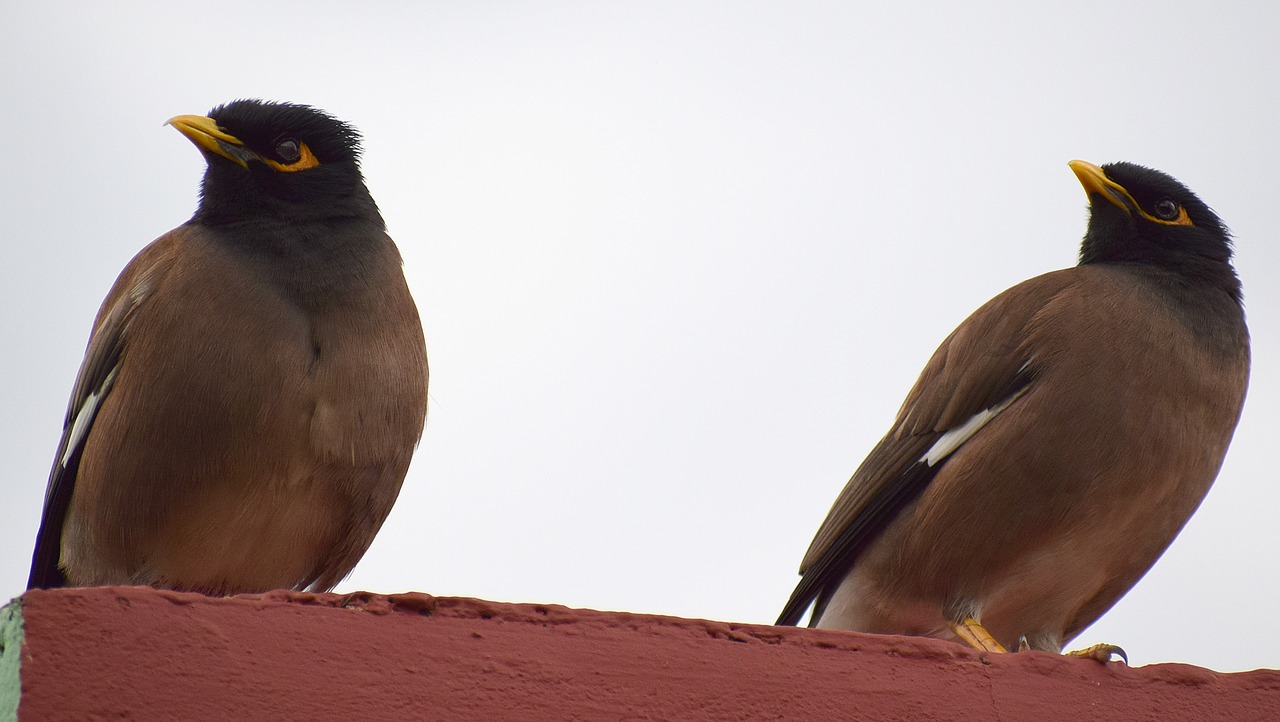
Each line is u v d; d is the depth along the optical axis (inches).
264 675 220.5
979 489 404.2
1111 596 418.6
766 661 245.0
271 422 357.4
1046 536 399.2
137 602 219.0
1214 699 263.3
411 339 382.0
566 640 237.6
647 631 242.5
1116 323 411.2
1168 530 406.6
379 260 387.9
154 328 364.2
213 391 357.1
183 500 357.4
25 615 212.5
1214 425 410.6
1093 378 402.9
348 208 402.0
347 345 368.2
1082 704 256.2
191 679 216.5
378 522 377.7
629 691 236.8
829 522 442.0
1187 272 442.6
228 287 367.9
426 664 229.1
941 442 422.6
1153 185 460.1
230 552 366.6
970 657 255.9
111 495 360.8
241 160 401.4
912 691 249.1
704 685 240.4
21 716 207.2
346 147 415.5
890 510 429.7
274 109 411.5
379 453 368.8
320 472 362.0
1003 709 252.8
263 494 359.6
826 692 245.4
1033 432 402.6
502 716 229.3
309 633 225.6
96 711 210.4
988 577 405.7
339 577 382.3
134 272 387.2
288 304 368.8
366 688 224.7
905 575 416.2
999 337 423.8
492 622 235.9
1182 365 407.2
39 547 388.2
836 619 432.8
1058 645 417.1
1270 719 261.9
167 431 356.5
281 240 383.2
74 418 380.2
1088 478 396.8
